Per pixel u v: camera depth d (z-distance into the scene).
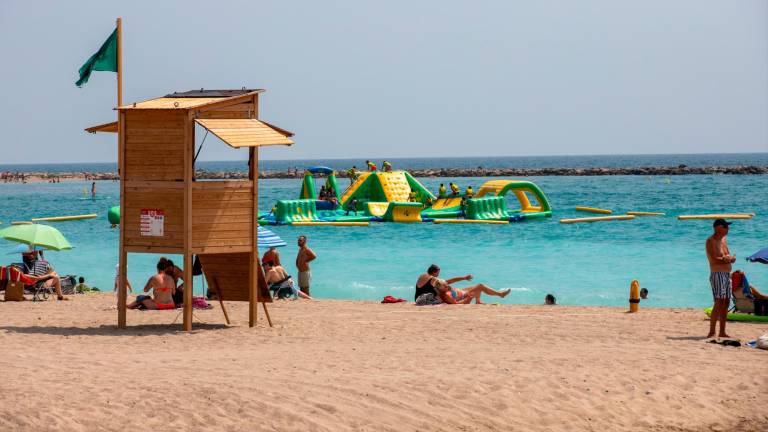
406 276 42.09
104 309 26.89
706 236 59.88
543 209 82.81
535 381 14.80
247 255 22.61
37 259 31.52
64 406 12.67
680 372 15.77
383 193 85.12
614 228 67.81
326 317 24.95
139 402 12.94
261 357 17.33
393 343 19.72
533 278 41.00
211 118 21.42
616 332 21.33
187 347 19.03
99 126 23.28
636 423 13.16
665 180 190.75
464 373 15.33
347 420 12.50
